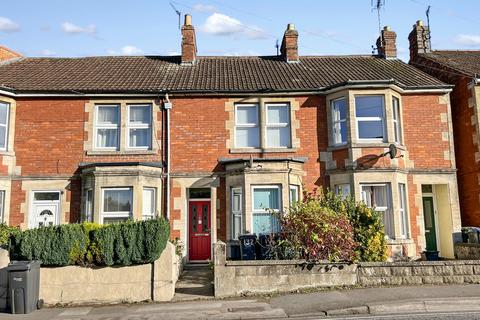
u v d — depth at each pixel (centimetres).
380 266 1092
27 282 959
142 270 1054
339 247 1107
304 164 1527
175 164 1521
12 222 1453
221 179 1514
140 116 1573
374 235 1227
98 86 1563
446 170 1552
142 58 1955
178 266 1280
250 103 1578
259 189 1458
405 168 1528
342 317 839
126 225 1061
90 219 1434
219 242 1070
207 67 1830
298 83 1612
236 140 1566
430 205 1656
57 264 1036
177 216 1486
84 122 1533
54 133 1523
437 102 1605
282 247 1145
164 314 895
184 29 1878
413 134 1579
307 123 1561
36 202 1488
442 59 1880
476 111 1563
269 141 1569
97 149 1527
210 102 1568
